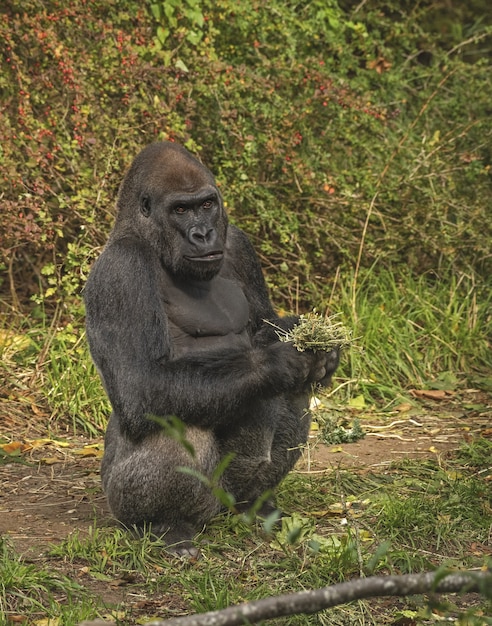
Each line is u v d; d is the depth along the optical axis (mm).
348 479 17562
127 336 13875
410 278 26516
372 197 26594
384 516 15617
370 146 27797
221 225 14820
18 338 23344
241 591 13078
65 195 23344
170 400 13648
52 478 18031
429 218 26719
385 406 22812
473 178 28062
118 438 14766
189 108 24719
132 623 12289
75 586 13055
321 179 26188
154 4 25688
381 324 24906
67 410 21375
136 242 14438
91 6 24906
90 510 16312
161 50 25422
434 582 7809
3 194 23234
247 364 13727
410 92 32156
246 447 14508
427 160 27125
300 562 13945
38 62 24281
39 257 25438
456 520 15625
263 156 26422
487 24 36781
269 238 27031
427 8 33156
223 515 15531
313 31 28062
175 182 14344
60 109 24266
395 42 32250
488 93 30219
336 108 27094
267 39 27797
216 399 13617
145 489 13961
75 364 22406
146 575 13609
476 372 24953
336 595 8000
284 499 16609
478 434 20859
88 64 23969
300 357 13648
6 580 12898
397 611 12805
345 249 25734
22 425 20797
